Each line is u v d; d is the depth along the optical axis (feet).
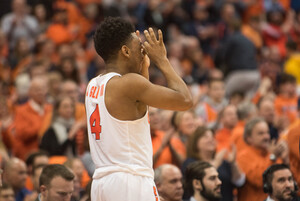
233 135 50.90
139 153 25.50
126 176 25.17
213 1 98.22
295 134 39.22
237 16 97.91
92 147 26.12
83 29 91.97
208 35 94.12
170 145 48.62
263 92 74.08
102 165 25.66
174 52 84.99
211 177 37.91
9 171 42.55
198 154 44.98
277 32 93.09
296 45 85.87
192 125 51.88
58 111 54.90
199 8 96.53
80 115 57.52
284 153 43.37
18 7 86.63
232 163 42.57
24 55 79.05
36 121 58.34
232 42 76.69
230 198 42.63
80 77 73.92
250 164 43.29
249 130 44.91
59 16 89.51
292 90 68.33
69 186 33.42
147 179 25.55
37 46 81.82
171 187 38.09
